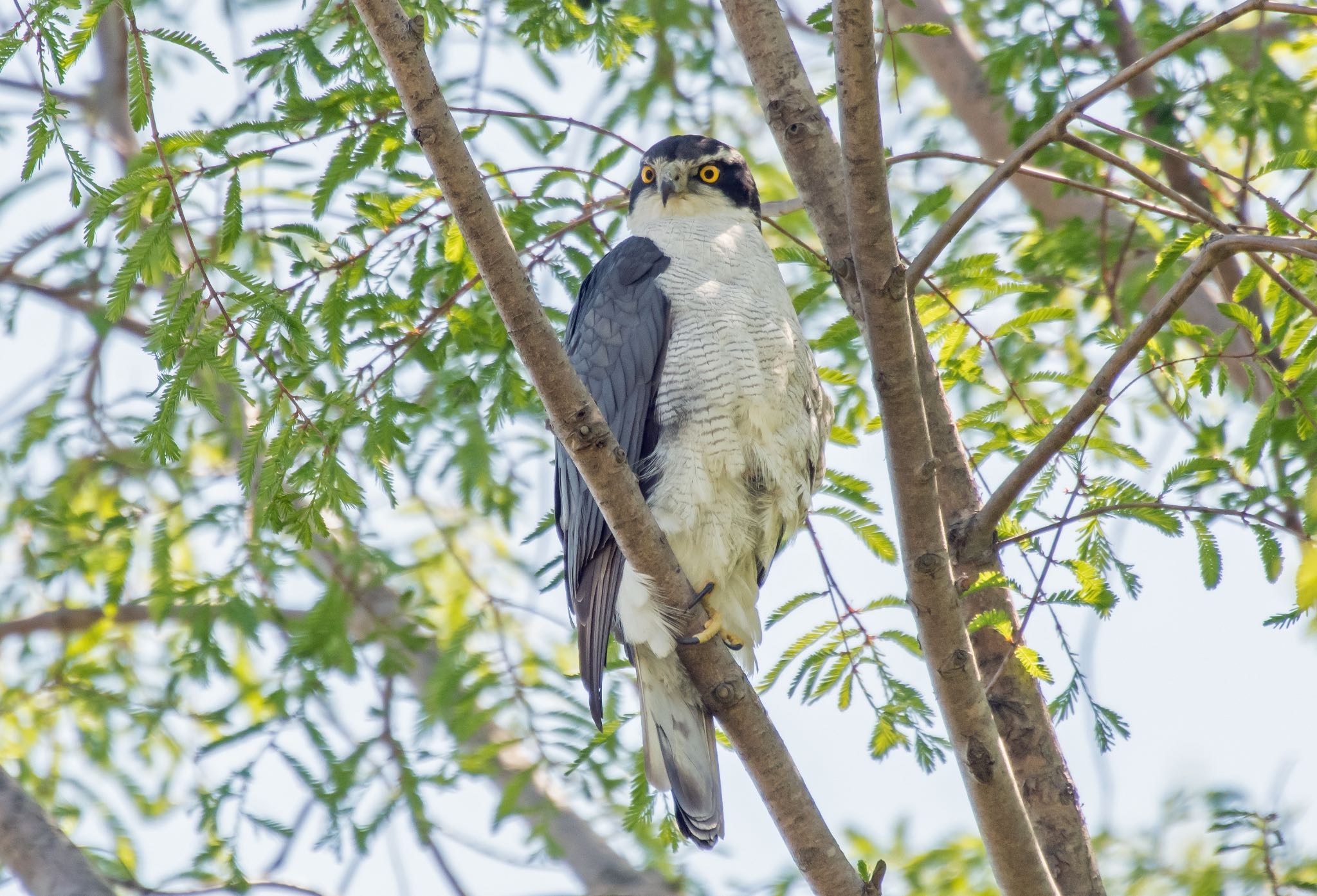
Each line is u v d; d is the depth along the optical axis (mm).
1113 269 10164
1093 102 6723
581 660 8273
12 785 9383
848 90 6082
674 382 8922
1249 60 10477
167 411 7629
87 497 13078
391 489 8695
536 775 10242
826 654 8555
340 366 8844
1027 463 6934
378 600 11953
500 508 11047
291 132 8273
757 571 9211
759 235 9844
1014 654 7043
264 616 11508
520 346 6438
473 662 10328
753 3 8102
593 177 9594
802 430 9062
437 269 9359
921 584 6594
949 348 9281
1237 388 9930
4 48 6805
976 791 6684
